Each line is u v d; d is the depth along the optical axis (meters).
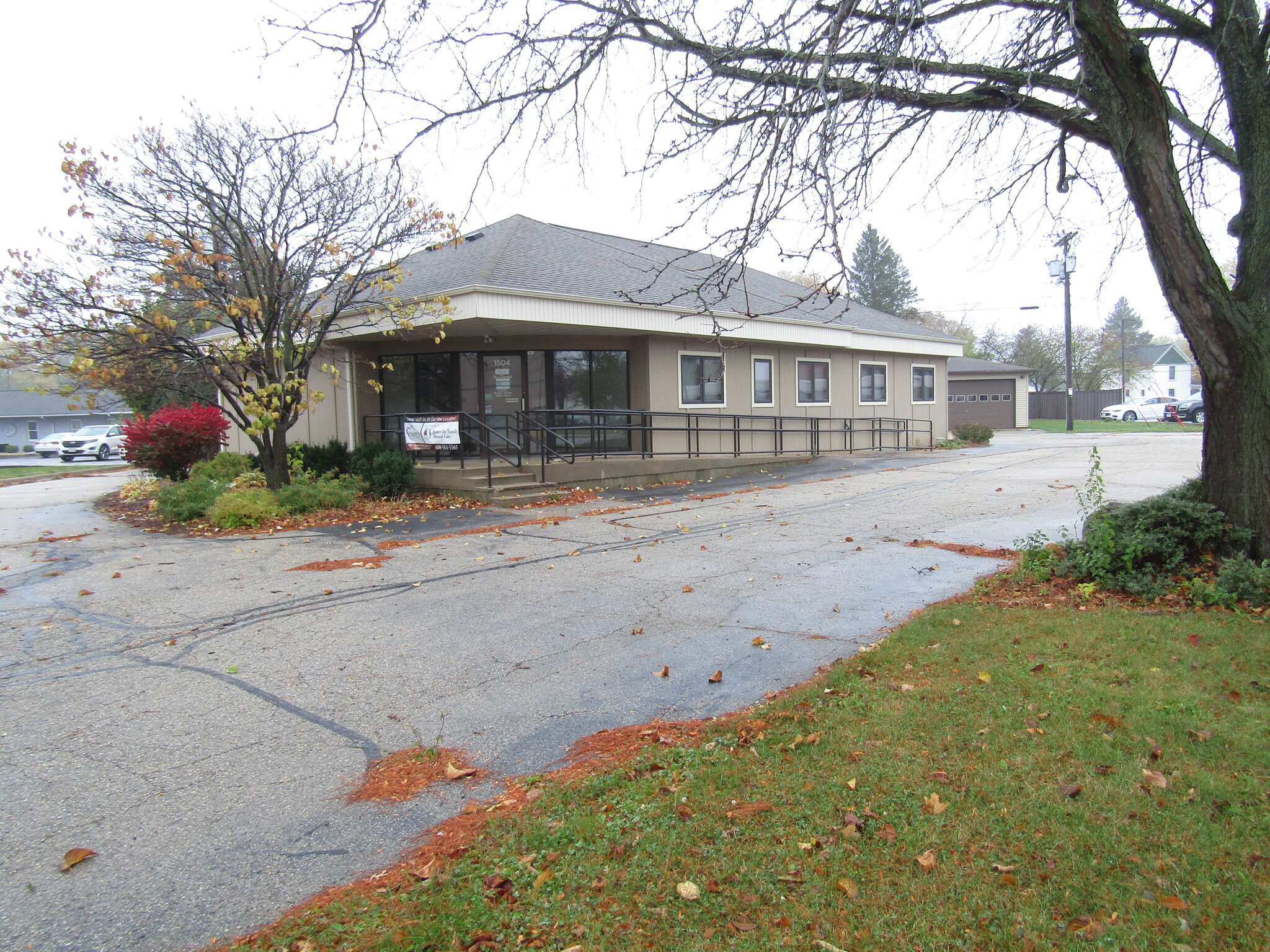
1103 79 5.90
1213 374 6.32
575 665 5.45
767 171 5.41
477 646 5.91
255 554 9.76
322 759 4.14
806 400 21.05
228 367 12.97
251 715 4.74
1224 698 4.14
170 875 3.11
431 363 16.64
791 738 4.01
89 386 12.56
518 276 14.22
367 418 16.73
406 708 4.79
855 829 3.12
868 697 4.44
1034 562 7.12
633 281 16.36
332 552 9.77
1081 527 9.44
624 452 16.97
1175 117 6.93
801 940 2.52
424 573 8.41
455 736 4.38
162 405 23.31
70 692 5.17
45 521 13.39
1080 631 5.35
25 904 2.93
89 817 3.57
